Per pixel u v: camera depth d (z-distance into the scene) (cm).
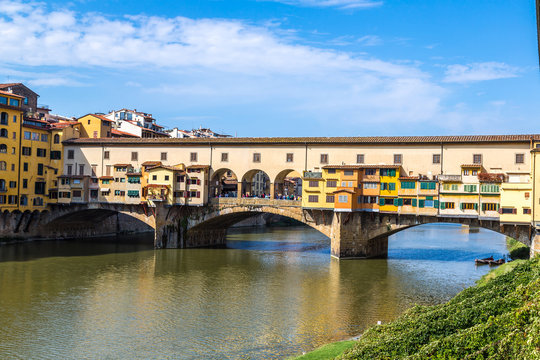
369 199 7394
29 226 9075
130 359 3494
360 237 7544
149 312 4594
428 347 2458
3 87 11212
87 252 7969
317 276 6231
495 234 11725
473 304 3044
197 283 5797
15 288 5425
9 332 4016
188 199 8412
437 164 7138
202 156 8519
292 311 4644
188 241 8669
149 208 8638
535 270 3212
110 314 4525
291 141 7894
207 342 3812
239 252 8300
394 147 7388
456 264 7138
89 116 10206
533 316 2220
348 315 4512
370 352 2734
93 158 9112
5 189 8394
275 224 14125
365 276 6238
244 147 8262
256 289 5512
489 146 6856
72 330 4078
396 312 4603
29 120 9188
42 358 3497
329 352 3331
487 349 2227
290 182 14838
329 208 7544
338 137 7781
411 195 7119
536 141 6581
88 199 9019
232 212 8250
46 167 9250
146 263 7075
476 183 6738
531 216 6162
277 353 3578
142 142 8812
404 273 6431
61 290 5369
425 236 11169
